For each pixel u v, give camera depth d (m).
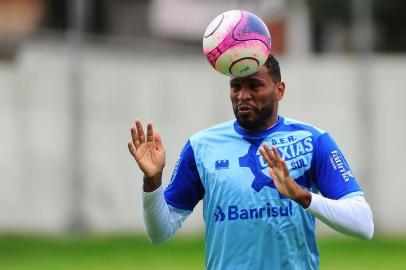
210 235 17.78
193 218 54.66
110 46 76.25
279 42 74.31
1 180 54.34
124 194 54.91
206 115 55.88
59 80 54.56
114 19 92.31
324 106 55.31
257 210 17.23
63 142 54.47
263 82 17.44
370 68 54.94
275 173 16.38
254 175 17.38
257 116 17.52
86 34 76.31
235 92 17.66
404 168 54.50
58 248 50.00
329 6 72.88
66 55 58.19
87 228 54.53
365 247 50.84
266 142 17.67
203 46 17.78
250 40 17.22
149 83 55.66
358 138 54.91
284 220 17.16
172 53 83.69
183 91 55.78
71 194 54.19
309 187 17.66
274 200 17.20
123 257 47.25
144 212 17.70
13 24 85.81
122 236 53.88
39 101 54.56
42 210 54.34
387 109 54.84
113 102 55.22
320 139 17.73
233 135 17.92
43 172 54.31
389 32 75.19
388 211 54.44
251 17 17.50
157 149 17.62
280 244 17.16
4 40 77.19
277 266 17.16
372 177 54.59
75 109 54.22
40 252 48.91
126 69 55.41
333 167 17.50
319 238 53.84
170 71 55.72
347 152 55.03
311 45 76.94
